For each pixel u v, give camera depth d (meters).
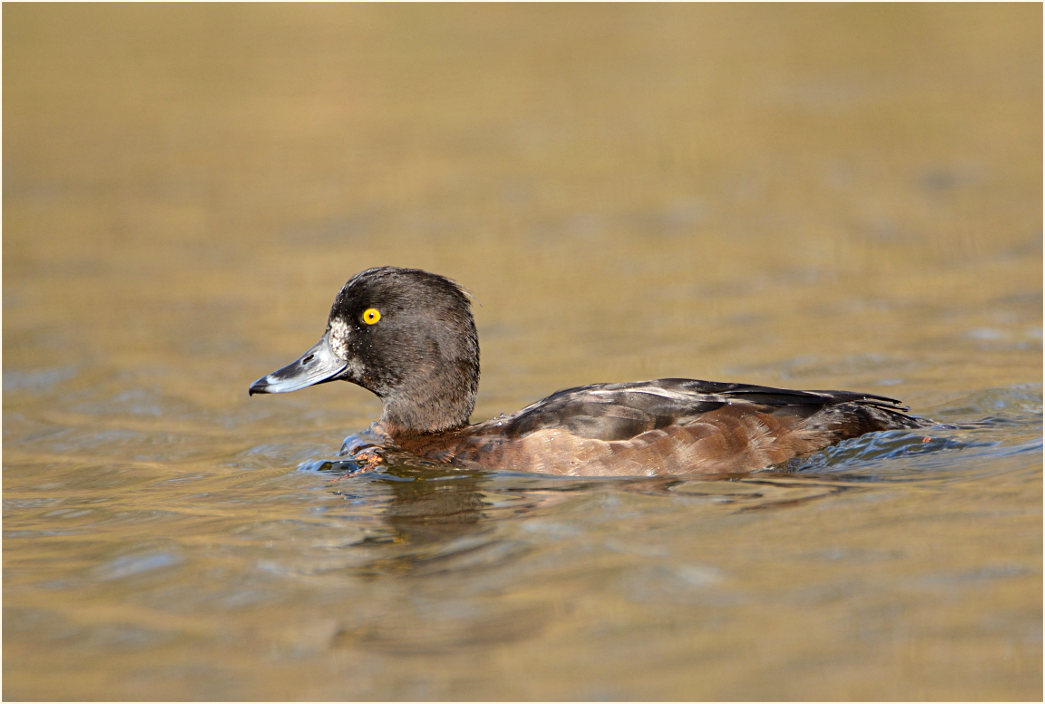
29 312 17.80
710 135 26.19
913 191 22.00
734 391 9.65
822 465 9.27
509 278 18.41
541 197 22.69
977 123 25.92
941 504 8.19
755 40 34.56
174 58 33.28
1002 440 9.59
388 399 10.78
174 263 19.91
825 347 14.37
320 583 7.64
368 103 29.22
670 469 9.28
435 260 19.33
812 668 6.21
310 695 6.23
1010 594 6.81
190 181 24.48
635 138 26.23
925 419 10.18
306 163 25.41
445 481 9.50
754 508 8.34
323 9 38.75
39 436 12.68
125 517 9.45
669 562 7.49
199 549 8.43
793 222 20.66
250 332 16.42
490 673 6.35
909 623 6.58
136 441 12.37
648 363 14.20
